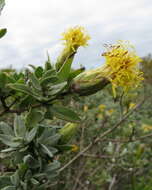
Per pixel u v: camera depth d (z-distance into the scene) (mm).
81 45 98
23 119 93
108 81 87
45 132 92
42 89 82
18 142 88
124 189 204
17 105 87
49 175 89
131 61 89
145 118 290
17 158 89
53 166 89
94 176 206
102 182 208
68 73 85
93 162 229
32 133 88
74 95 88
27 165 85
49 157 90
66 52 96
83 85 86
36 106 85
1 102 88
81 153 155
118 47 90
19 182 86
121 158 191
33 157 89
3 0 87
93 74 87
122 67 88
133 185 180
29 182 86
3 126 94
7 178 88
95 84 87
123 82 89
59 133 94
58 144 94
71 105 185
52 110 84
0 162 117
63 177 178
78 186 203
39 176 87
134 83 89
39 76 85
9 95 85
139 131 256
